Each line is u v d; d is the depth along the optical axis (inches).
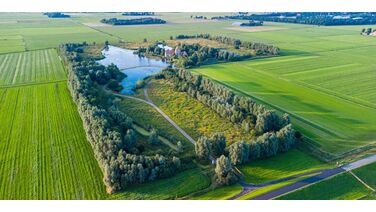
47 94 4714.6
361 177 2694.4
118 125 3449.8
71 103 4347.9
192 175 2738.7
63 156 3026.6
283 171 2790.4
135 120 3885.3
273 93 4827.8
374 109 4180.6
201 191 2534.5
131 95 4874.5
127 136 3056.1
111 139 2977.4
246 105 3823.8
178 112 4138.8
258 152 2940.5
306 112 4092.0
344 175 2691.9
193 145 3267.7
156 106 4382.4
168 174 2701.8
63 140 3326.8
